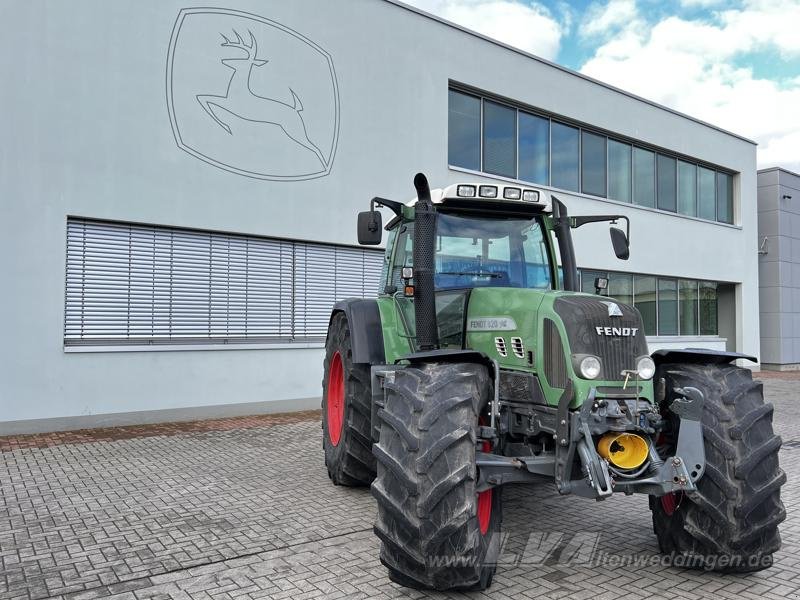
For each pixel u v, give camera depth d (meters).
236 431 8.35
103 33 8.49
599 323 3.67
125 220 8.64
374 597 3.43
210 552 4.10
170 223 8.99
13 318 7.86
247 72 9.68
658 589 3.55
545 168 14.06
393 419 3.43
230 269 9.68
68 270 8.34
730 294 19.02
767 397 13.16
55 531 4.50
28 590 3.54
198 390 9.20
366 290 11.15
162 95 8.92
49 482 5.80
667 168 17.09
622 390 3.60
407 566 3.25
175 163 9.04
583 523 4.75
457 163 12.54
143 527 4.59
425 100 11.74
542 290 4.20
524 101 13.39
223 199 9.45
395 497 3.27
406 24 11.51
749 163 19.25
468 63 12.43
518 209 4.98
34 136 8.01
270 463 6.62
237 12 9.58
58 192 8.15
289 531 4.51
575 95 14.42
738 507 3.49
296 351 10.15
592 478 3.31
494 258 4.92
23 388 7.91
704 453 3.56
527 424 3.87
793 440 8.38
